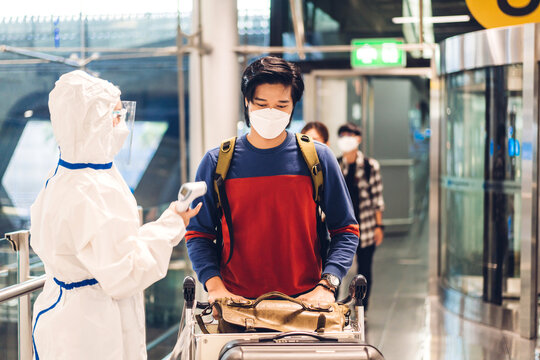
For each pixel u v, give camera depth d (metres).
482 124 5.70
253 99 2.04
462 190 6.05
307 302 2.01
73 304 1.93
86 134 1.90
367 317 5.72
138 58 7.68
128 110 2.11
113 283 1.82
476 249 5.82
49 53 7.05
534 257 5.13
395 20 7.59
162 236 1.91
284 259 2.17
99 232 1.83
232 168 2.16
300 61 7.81
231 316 1.93
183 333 1.93
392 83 11.36
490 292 5.66
